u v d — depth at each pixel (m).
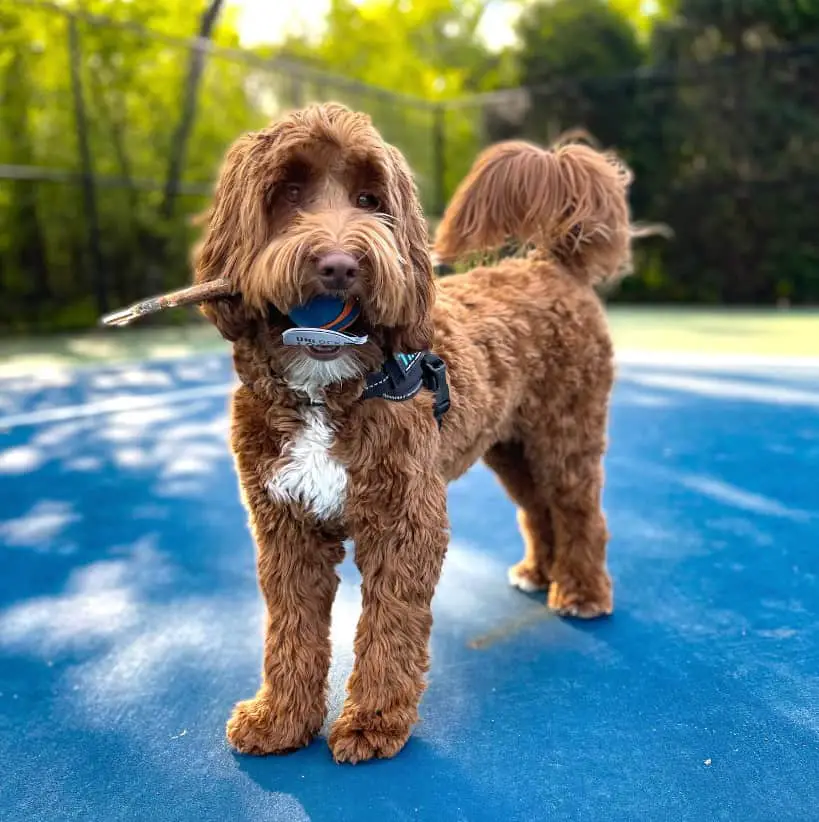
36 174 4.14
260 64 4.95
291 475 0.78
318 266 0.69
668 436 2.08
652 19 7.23
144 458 1.97
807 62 5.39
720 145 5.64
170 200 4.85
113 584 1.25
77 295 4.65
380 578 0.81
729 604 1.14
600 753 0.81
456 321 0.97
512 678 0.96
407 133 6.12
